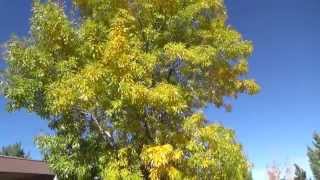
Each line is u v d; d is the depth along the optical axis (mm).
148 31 13375
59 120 12875
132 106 12203
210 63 13219
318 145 50125
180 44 12945
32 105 12820
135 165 12188
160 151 11477
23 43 13070
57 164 12453
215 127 12328
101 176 12195
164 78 13492
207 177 12117
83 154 12547
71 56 12930
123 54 11875
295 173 43906
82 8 14055
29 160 22906
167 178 12070
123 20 12680
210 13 14391
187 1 14102
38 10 12836
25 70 12969
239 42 14188
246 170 12898
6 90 12883
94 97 11812
